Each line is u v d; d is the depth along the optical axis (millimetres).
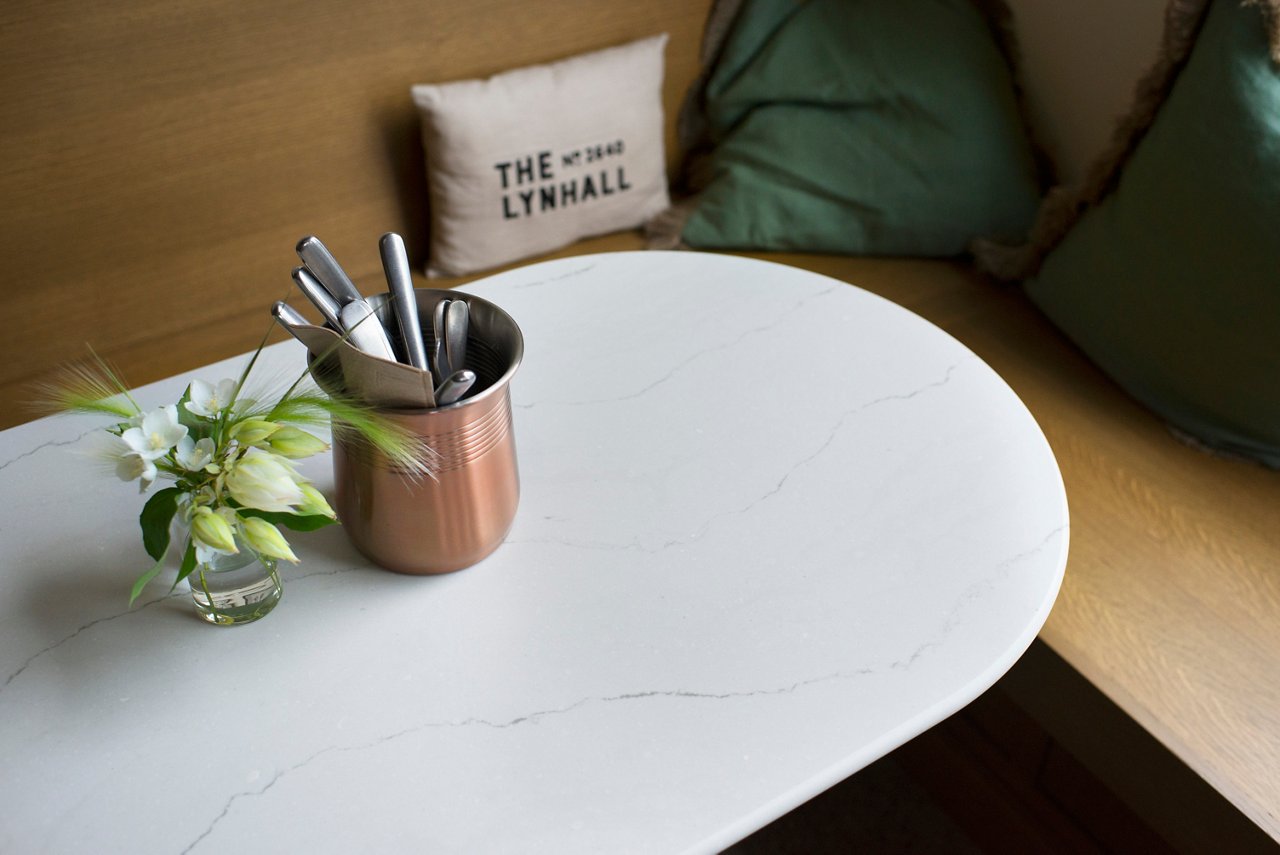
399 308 844
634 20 1853
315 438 787
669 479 1010
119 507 981
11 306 1561
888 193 1787
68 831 722
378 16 1629
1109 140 1519
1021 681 1228
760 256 1851
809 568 918
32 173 1491
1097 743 1156
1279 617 1188
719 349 1189
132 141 1537
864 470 1023
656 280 1312
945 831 1484
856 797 1528
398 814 732
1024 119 1863
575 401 1107
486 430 837
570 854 708
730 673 827
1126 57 1698
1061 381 1544
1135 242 1454
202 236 1650
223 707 802
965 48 1787
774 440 1059
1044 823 1346
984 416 1093
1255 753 1058
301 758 768
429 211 1821
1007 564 922
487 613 875
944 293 1749
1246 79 1309
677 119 1994
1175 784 1073
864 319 1244
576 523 959
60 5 1414
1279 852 983
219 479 766
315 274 831
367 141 1714
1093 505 1337
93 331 1634
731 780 752
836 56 1823
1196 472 1382
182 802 740
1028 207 1789
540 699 808
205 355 1638
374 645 848
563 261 1352
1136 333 1458
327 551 929
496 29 1734
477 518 873
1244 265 1308
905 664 834
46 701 806
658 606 881
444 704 804
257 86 1586
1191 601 1210
